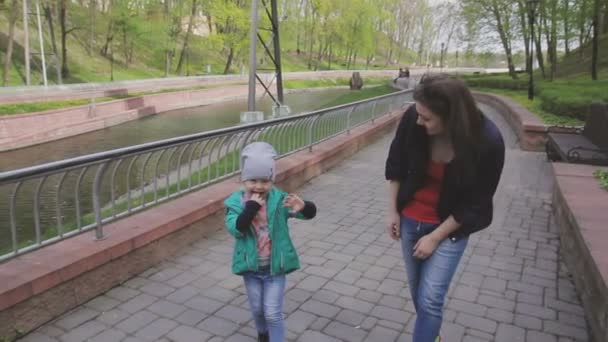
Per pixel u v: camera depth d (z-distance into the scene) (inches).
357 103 400.2
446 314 134.0
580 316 133.3
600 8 762.2
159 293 142.1
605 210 163.9
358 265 167.3
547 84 721.0
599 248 129.3
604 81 673.6
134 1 1402.6
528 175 306.5
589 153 275.4
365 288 149.5
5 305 111.3
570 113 421.7
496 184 86.6
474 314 134.3
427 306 93.0
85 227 142.9
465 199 87.5
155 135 748.6
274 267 102.7
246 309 134.3
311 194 261.0
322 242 189.2
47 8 1070.4
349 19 2375.7
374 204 243.4
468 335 123.6
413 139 90.6
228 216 103.0
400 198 96.8
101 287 139.6
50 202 330.3
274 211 103.7
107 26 1577.3
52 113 724.0
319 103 1234.6
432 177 91.7
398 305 139.0
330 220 217.0
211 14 1530.5
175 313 131.0
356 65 3088.1
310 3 2299.5
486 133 83.0
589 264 128.0
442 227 89.5
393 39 3395.7
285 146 274.2
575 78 868.6
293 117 270.2
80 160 132.0
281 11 1968.5
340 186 278.5
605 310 109.0
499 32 1080.2
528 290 149.3
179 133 772.0
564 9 793.6
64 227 181.2
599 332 113.9
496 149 83.4
